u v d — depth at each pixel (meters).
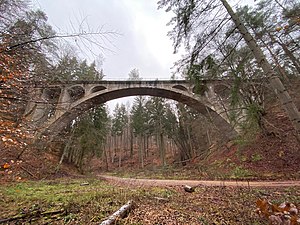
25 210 4.16
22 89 3.76
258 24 5.84
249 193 6.01
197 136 24.03
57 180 12.07
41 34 3.05
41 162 13.31
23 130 3.81
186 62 4.59
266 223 3.08
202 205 4.71
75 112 6.31
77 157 22.80
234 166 14.45
